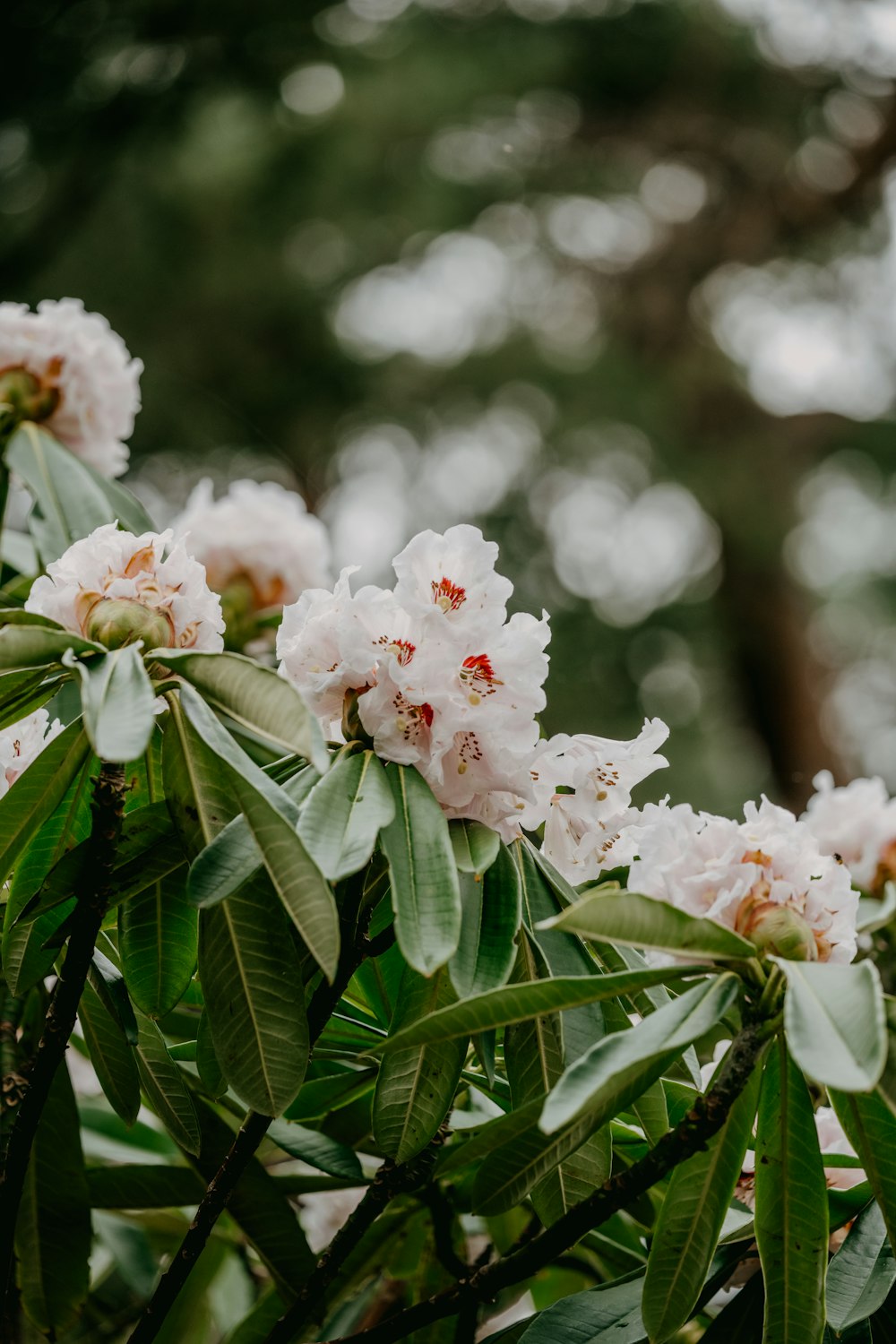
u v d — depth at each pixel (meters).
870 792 2.40
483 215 7.59
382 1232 2.13
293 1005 1.86
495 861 1.89
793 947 1.84
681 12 7.29
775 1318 1.86
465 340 8.05
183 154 6.14
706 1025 1.79
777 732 8.91
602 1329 1.92
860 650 9.74
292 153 6.57
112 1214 2.35
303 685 1.89
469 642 1.87
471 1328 2.02
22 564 2.52
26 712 1.90
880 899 2.36
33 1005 2.10
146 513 2.48
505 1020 1.80
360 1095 2.07
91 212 6.18
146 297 6.61
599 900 1.78
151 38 5.25
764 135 7.95
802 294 8.52
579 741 1.93
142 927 1.92
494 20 7.11
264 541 2.88
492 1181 1.87
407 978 1.91
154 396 6.39
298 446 7.20
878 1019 1.73
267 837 1.79
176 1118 1.94
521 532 7.76
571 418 7.79
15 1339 2.24
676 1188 1.88
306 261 7.30
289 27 5.61
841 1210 1.98
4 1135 1.99
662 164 8.12
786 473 8.48
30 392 2.42
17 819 1.89
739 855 1.87
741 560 8.51
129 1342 1.88
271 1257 2.07
